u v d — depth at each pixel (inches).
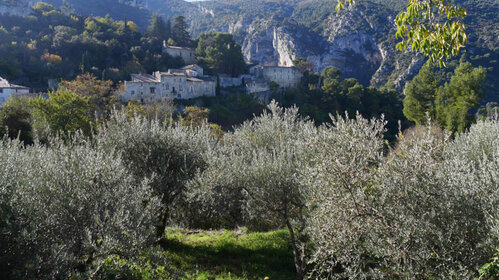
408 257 207.8
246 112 2586.1
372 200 232.1
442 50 204.7
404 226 203.9
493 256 186.4
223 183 372.8
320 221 251.0
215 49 3491.6
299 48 6668.3
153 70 3179.1
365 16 6943.9
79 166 248.1
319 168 236.5
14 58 2832.2
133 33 3927.2
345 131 254.2
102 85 1887.3
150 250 235.9
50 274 183.6
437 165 222.7
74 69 2925.7
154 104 1612.9
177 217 544.4
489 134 456.1
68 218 217.8
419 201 215.5
